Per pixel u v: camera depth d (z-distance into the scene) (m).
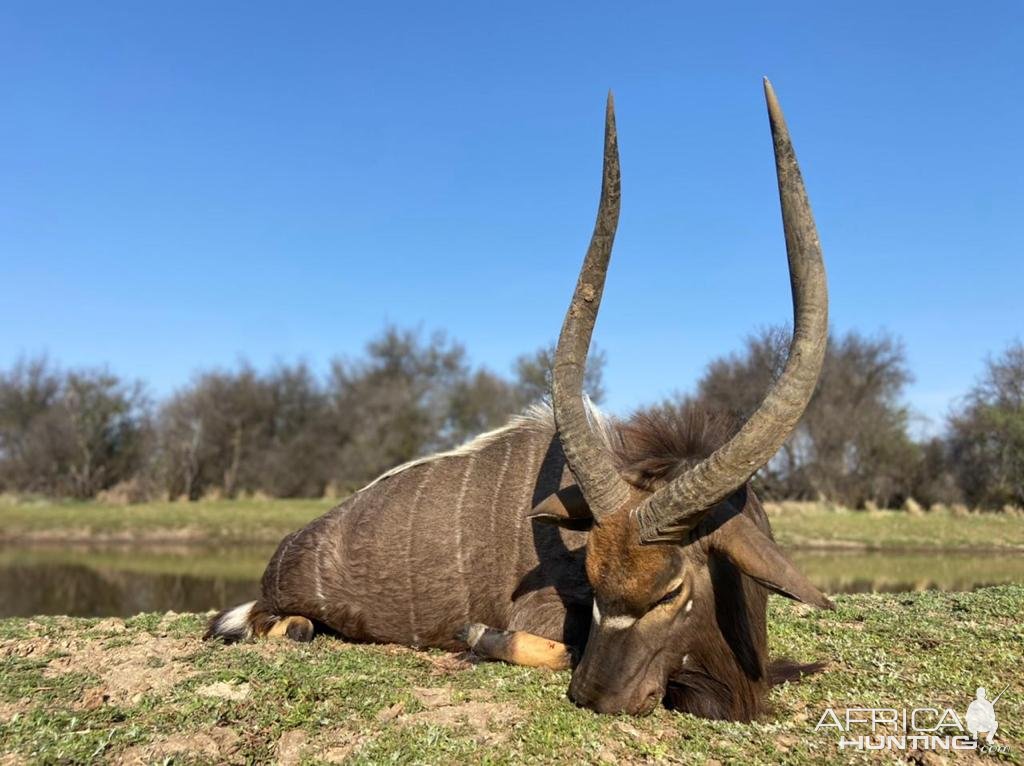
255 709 1.20
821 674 1.45
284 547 1.73
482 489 1.61
